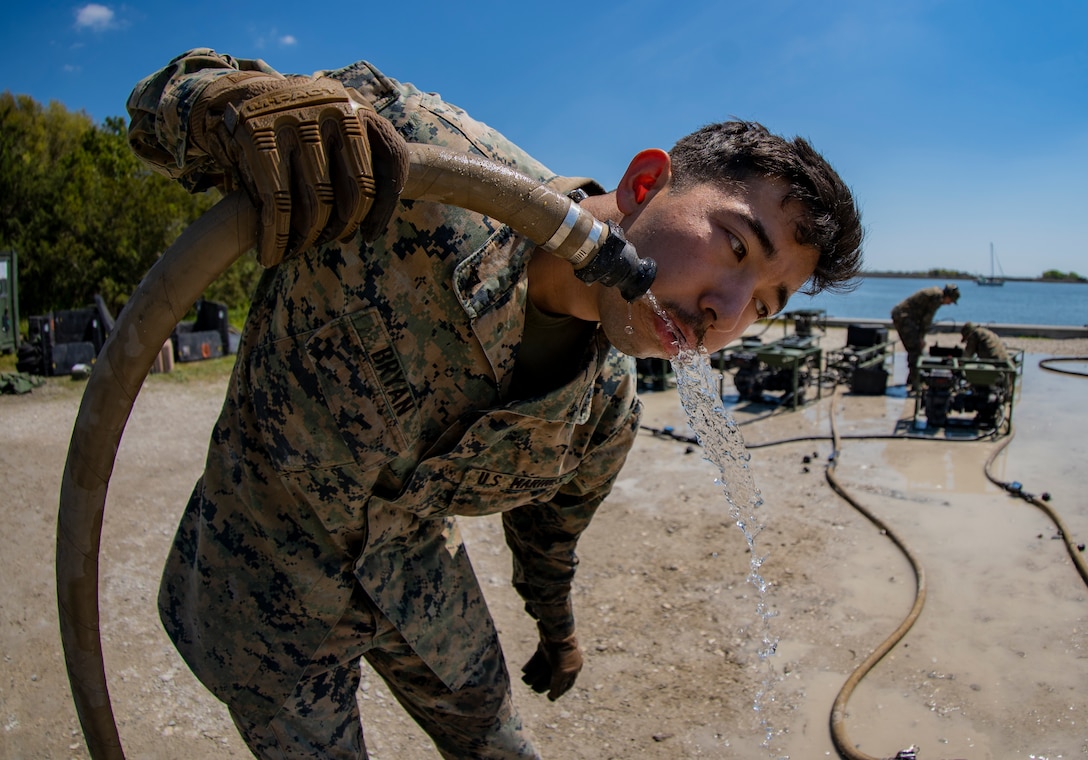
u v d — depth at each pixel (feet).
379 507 5.40
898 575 15.80
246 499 5.44
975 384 27.35
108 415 4.29
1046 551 16.81
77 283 57.16
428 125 4.93
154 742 10.34
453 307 4.86
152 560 15.75
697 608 14.53
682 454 24.61
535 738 10.91
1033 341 52.44
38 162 61.05
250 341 5.35
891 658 12.79
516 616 14.33
